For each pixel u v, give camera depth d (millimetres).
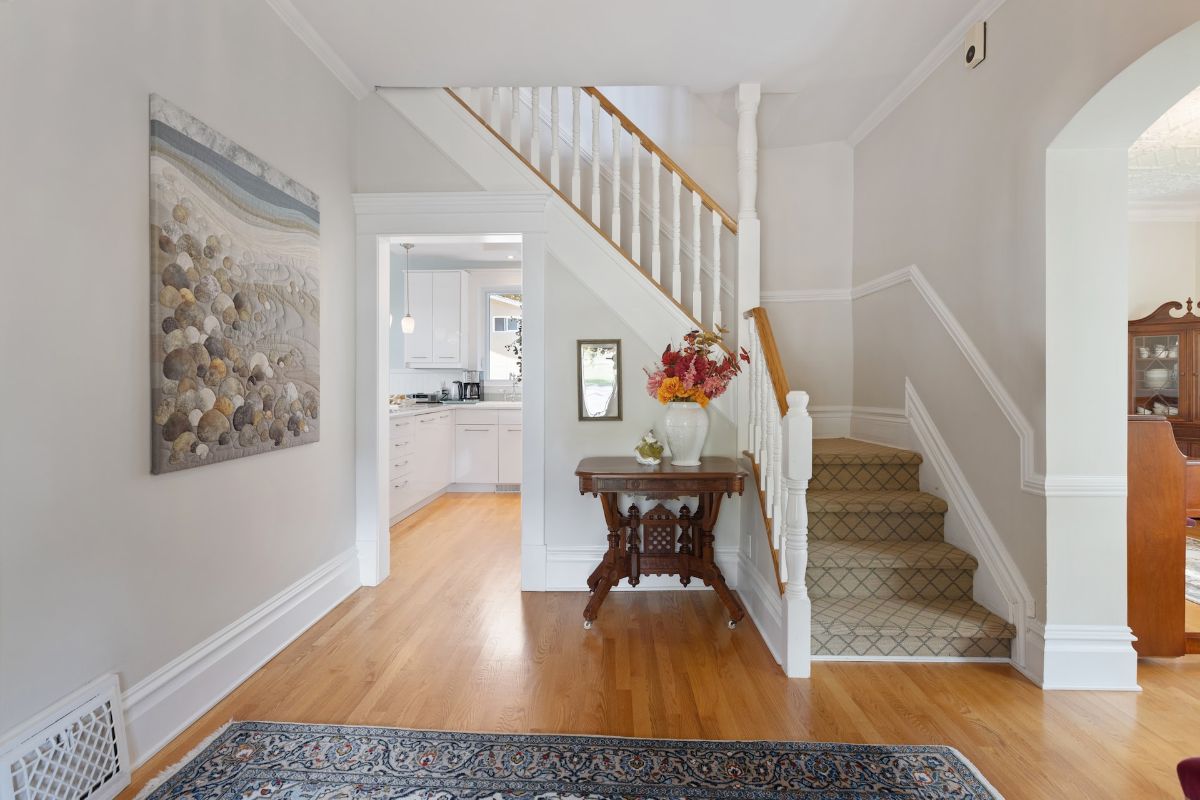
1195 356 5102
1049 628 2262
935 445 3068
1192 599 3039
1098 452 2238
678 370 2947
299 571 2775
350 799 1651
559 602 3188
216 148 2123
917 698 2188
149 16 1846
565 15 2621
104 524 1690
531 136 3445
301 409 2725
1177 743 1908
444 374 7113
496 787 1706
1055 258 2238
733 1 2529
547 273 3367
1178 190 5000
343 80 3166
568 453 3389
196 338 2018
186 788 1685
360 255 3352
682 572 3018
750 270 3285
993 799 1646
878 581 2770
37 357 1494
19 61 1442
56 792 1493
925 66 3061
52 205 1529
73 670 1595
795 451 2344
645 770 1777
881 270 3688
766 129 3898
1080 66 2070
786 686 2279
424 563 3883
